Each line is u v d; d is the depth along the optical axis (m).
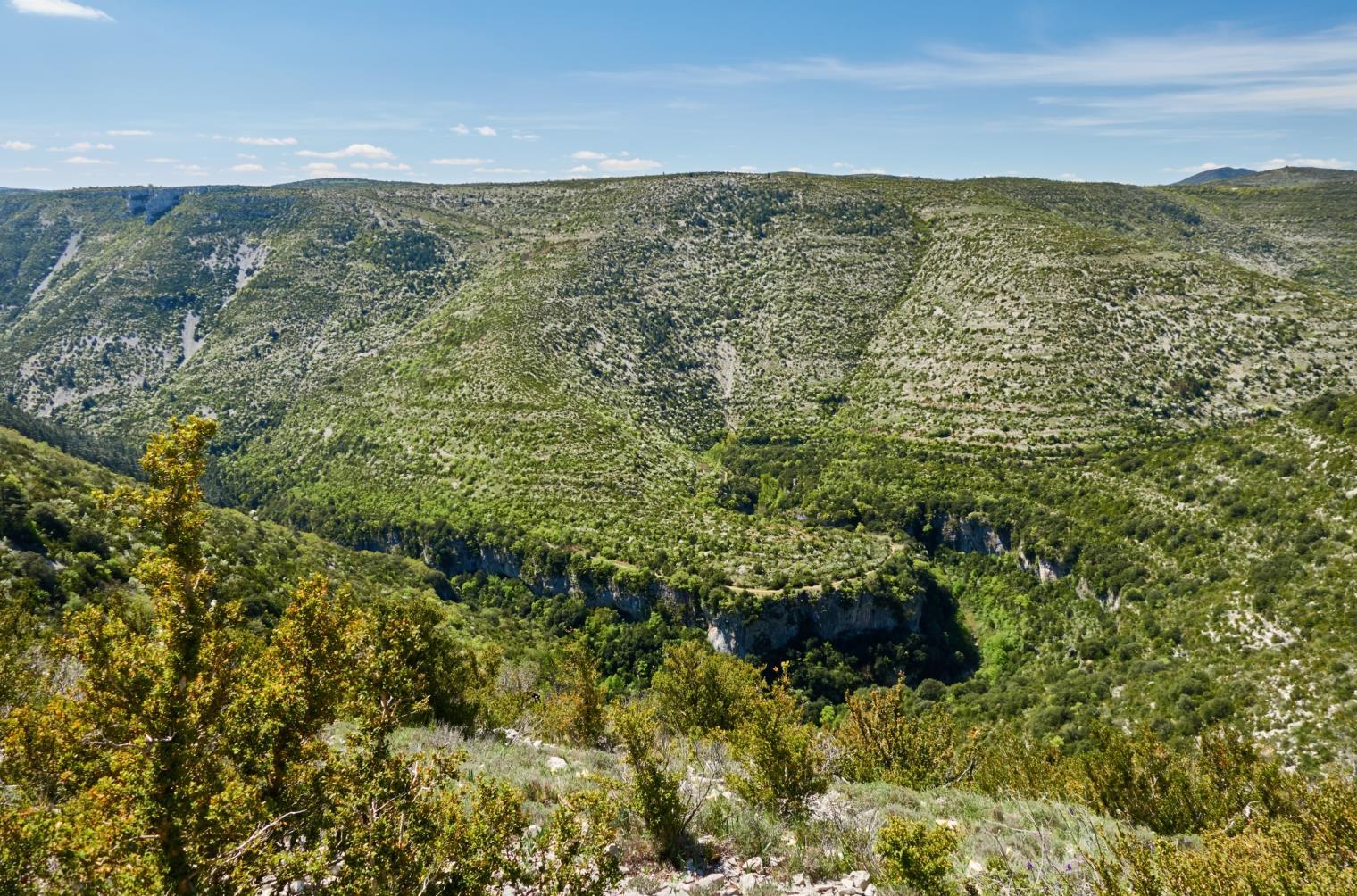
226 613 7.19
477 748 14.30
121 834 5.62
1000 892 8.55
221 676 6.88
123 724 6.46
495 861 6.59
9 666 12.52
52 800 7.41
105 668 6.64
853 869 9.62
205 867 5.82
